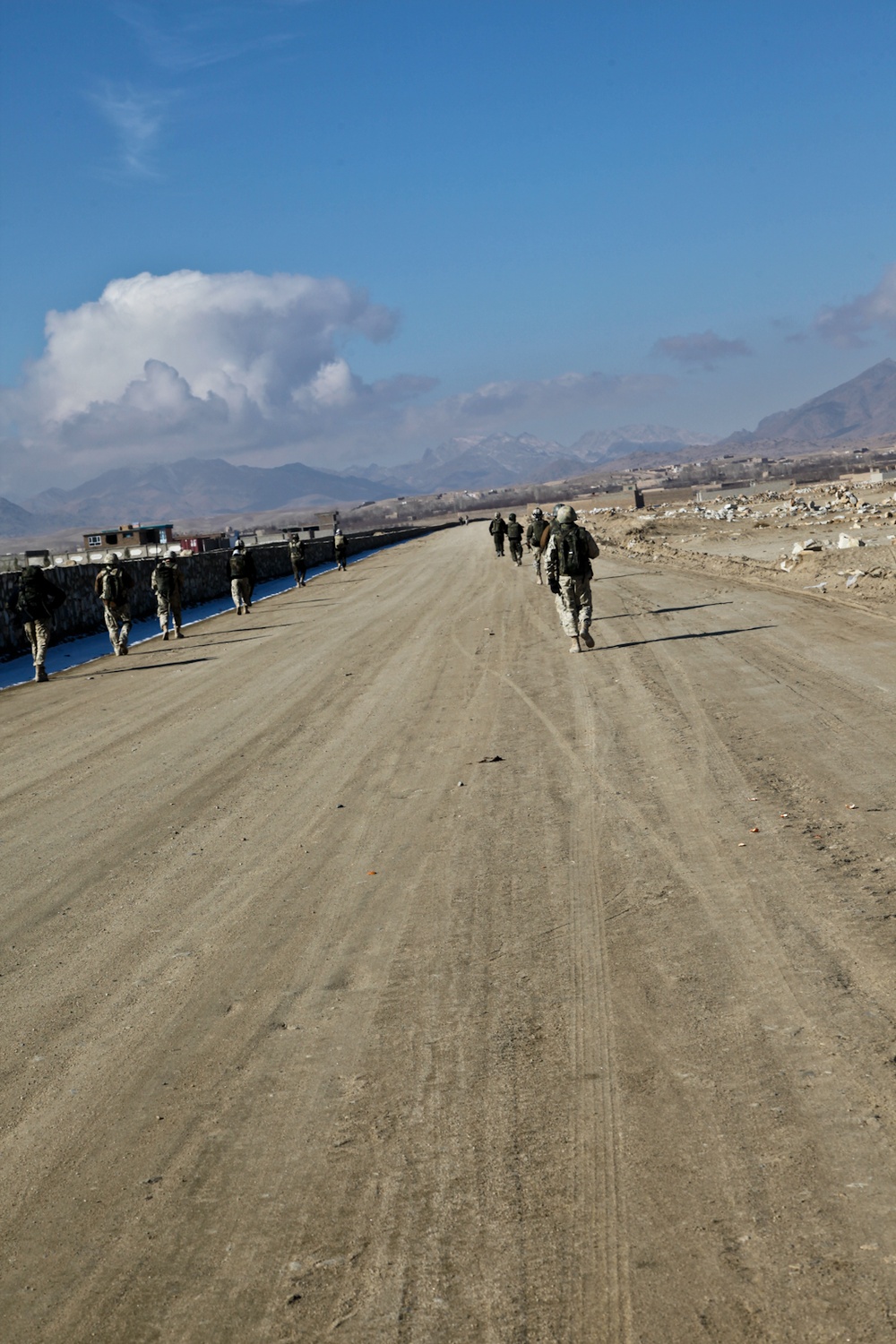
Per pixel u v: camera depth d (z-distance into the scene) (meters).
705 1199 3.20
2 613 22.95
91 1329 2.99
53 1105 4.26
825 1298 2.75
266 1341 2.87
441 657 16.19
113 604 20.64
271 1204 3.45
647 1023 4.32
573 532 14.73
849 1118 3.49
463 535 88.19
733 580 24.98
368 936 5.64
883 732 8.73
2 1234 3.47
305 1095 4.11
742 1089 3.75
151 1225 3.42
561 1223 3.19
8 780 10.47
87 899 6.76
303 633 21.78
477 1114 3.82
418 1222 3.27
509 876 6.31
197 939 5.88
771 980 4.56
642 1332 2.73
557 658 14.86
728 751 8.67
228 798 8.95
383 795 8.56
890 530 40.69
